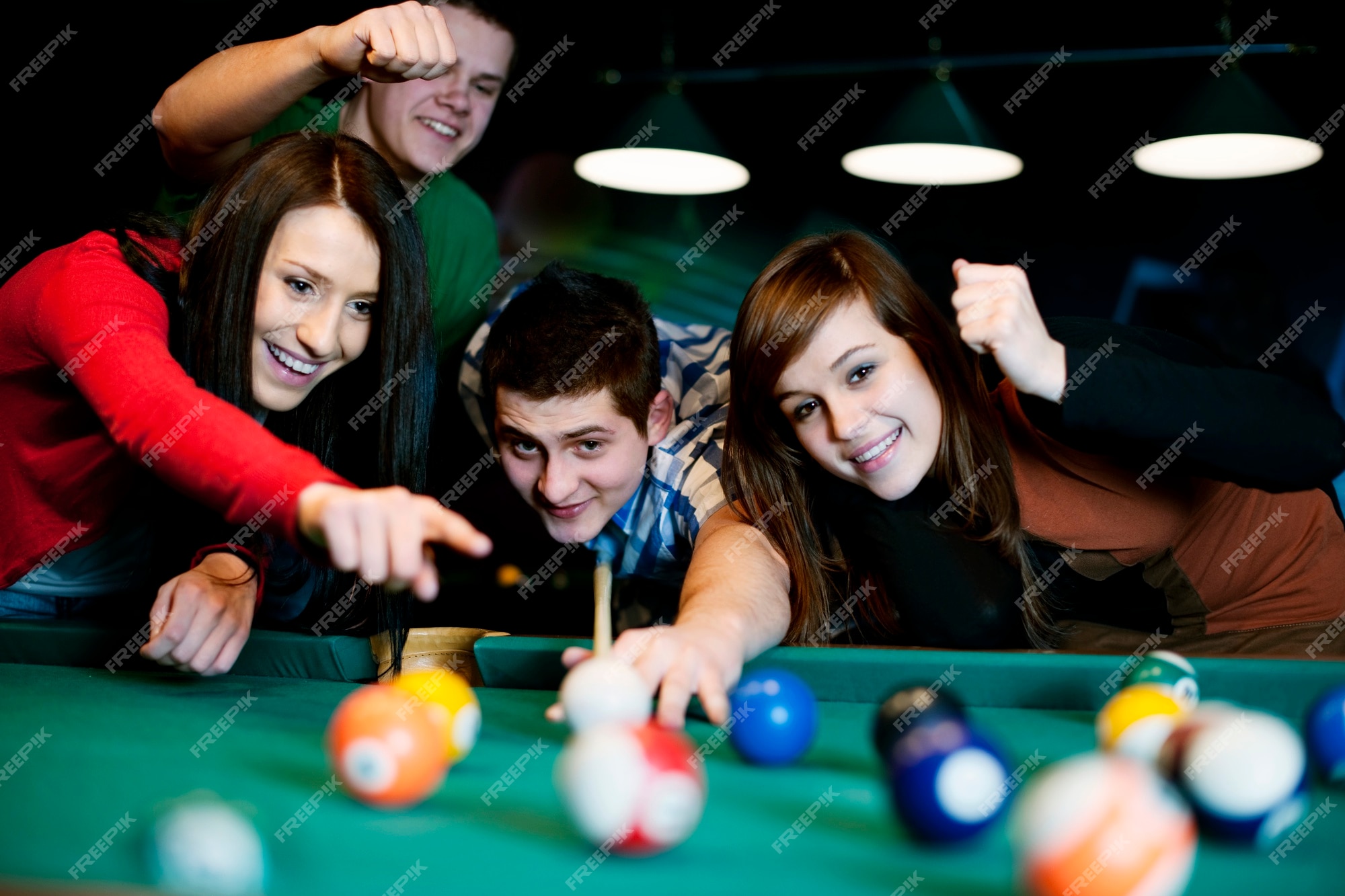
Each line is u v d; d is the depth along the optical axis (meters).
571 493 2.84
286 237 2.29
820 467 2.62
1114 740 1.50
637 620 3.77
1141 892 0.97
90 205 6.41
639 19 7.59
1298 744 1.19
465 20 4.12
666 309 8.39
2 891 0.96
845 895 1.07
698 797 1.19
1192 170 5.55
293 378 2.46
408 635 2.40
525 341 2.74
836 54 8.06
